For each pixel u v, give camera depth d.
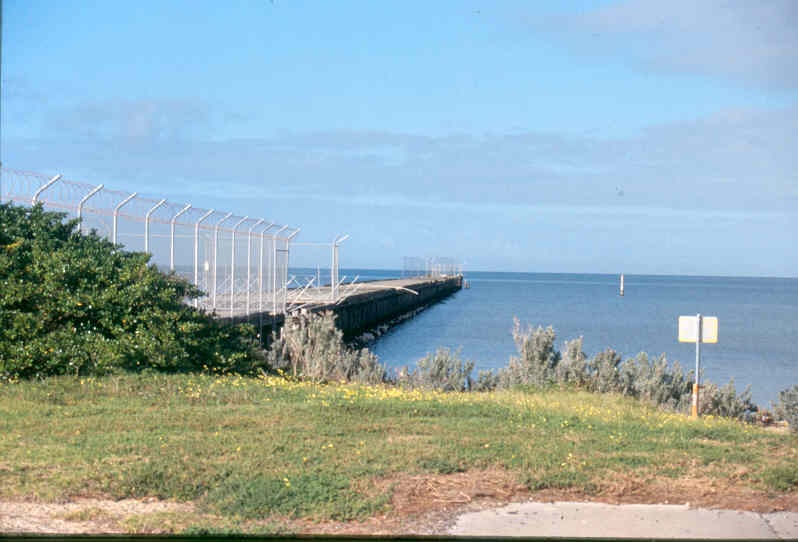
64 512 7.52
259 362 19.72
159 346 16.06
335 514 7.71
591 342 48.66
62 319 16.06
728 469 9.72
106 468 8.77
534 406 14.40
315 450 9.91
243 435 10.70
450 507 8.09
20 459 9.05
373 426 11.62
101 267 16.95
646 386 20.17
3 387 13.45
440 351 21.28
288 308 34.12
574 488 8.80
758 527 7.65
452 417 12.88
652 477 9.27
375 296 56.03
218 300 24.73
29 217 17.28
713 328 15.77
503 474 9.22
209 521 7.44
